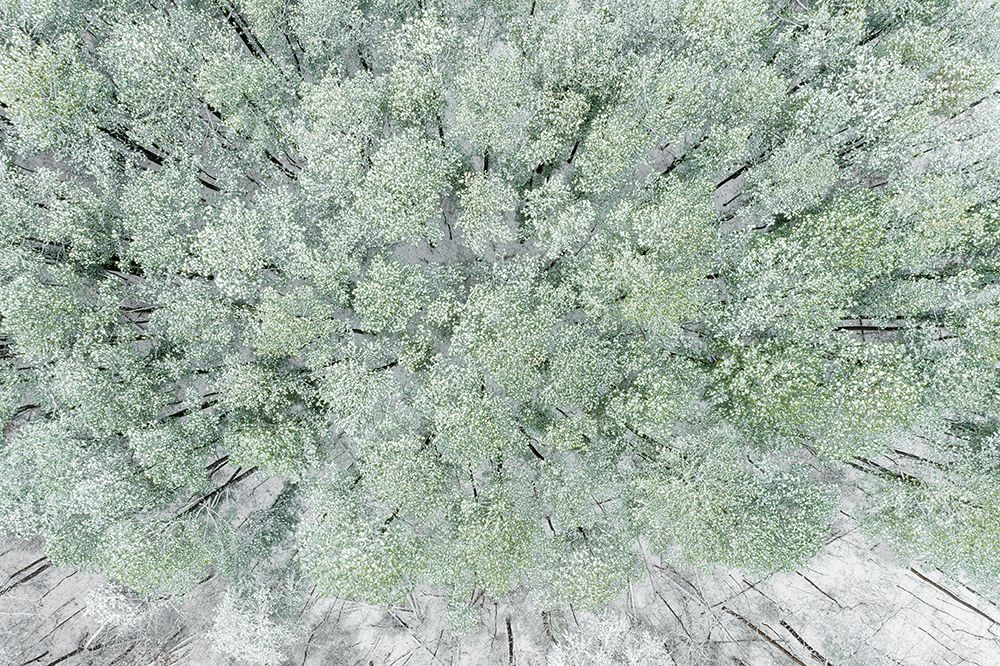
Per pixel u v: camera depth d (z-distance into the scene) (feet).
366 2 74.33
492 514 63.26
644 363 66.44
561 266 72.90
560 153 73.31
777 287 65.72
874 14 71.92
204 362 71.15
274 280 71.61
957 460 69.10
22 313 60.49
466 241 69.62
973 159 66.64
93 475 63.10
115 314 66.90
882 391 61.16
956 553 64.28
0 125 69.26
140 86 66.49
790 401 62.80
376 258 66.90
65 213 63.52
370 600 62.28
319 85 70.33
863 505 72.23
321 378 70.03
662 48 73.20
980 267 66.03
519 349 63.93
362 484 68.69
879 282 69.00
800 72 72.49
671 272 63.82
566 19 68.74
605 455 69.05
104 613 70.54
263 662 73.36
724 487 63.67
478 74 64.54
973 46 70.23
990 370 64.34
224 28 71.82
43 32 67.15
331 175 67.10
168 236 67.00
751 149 73.46
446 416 63.31
